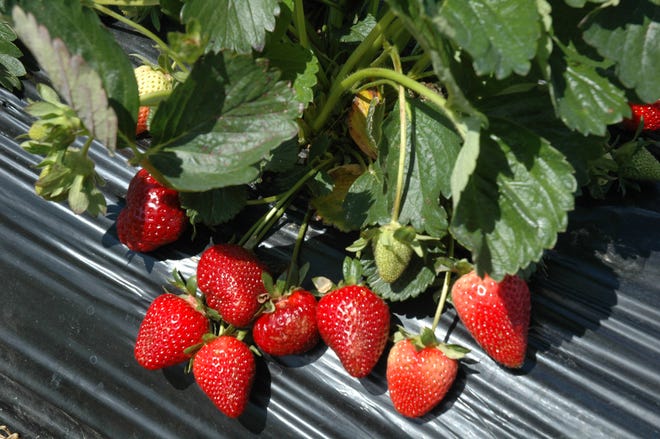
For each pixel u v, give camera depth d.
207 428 0.50
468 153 0.39
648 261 0.51
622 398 0.47
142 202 0.50
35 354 0.54
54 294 0.54
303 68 0.48
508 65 0.39
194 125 0.43
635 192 0.52
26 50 0.59
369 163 0.52
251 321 0.48
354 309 0.46
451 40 0.41
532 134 0.43
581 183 0.46
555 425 0.47
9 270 0.54
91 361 0.52
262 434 0.50
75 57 0.38
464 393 0.48
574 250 0.51
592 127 0.41
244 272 0.48
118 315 0.52
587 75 0.43
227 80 0.42
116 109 0.42
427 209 0.46
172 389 0.51
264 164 0.49
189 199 0.49
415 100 0.47
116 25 0.60
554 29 0.43
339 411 0.49
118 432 0.52
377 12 0.55
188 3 0.44
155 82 0.54
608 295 0.50
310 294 0.48
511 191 0.43
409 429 0.48
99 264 0.53
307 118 0.51
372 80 0.51
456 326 0.49
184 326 0.48
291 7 0.48
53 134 0.42
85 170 0.44
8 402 0.55
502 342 0.46
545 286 0.50
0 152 0.57
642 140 0.51
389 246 0.45
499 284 0.45
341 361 0.47
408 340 0.46
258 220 0.52
